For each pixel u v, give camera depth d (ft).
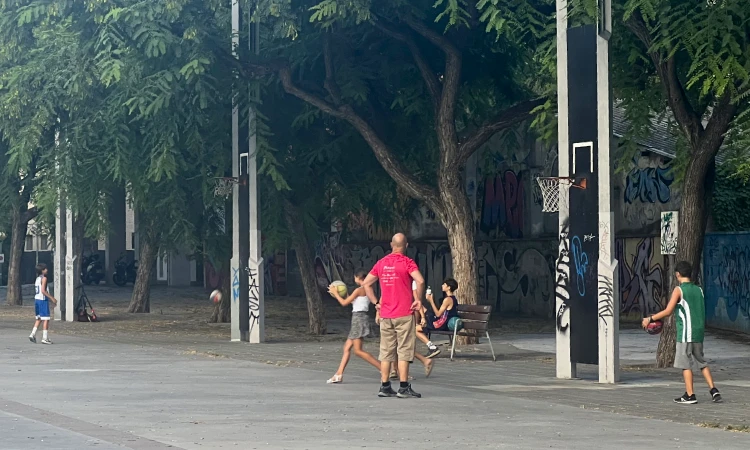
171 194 82.89
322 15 64.44
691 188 59.36
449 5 61.98
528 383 52.13
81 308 103.86
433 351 63.57
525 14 61.31
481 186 121.80
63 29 80.28
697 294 44.88
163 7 69.97
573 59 53.36
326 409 41.60
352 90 76.28
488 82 82.94
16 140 86.22
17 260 134.10
